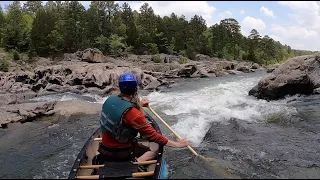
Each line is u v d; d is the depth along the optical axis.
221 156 5.41
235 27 76.25
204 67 34.25
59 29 44.81
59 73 21.42
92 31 48.34
